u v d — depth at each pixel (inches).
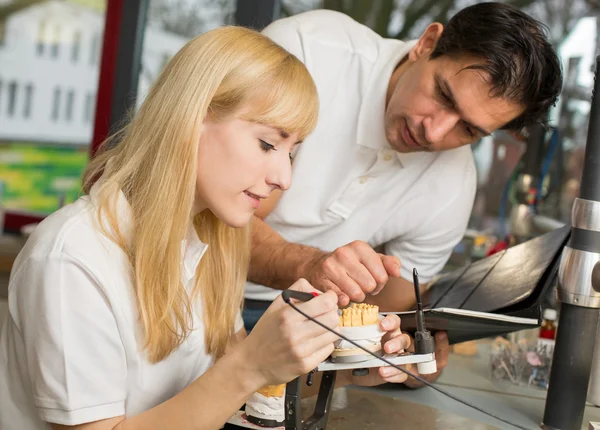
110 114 121.1
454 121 56.4
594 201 49.1
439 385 58.6
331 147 68.2
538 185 83.7
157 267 41.8
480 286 58.0
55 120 136.6
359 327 40.6
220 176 41.4
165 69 43.2
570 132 103.2
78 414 38.4
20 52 137.3
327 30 69.2
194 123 40.8
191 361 46.4
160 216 41.6
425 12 112.9
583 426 51.1
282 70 41.5
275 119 40.7
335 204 68.7
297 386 39.9
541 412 54.2
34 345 38.9
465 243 95.7
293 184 68.5
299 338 36.7
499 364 61.6
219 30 42.4
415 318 46.2
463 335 54.4
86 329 38.9
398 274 52.4
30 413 41.4
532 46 53.4
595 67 49.6
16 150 137.5
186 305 44.8
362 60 67.7
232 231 49.4
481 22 54.3
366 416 48.7
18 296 39.9
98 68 126.2
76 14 134.6
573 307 49.5
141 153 42.4
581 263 48.9
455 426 48.6
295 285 40.1
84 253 39.6
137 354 41.9
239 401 38.4
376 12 114.0
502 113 55.8
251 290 72.5
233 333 51.0
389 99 66.3
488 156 109.4
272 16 112.0
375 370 50.9
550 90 56.5
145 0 119.8
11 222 135.9
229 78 40.6
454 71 55.1
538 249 59.4
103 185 41.9
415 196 69.3
